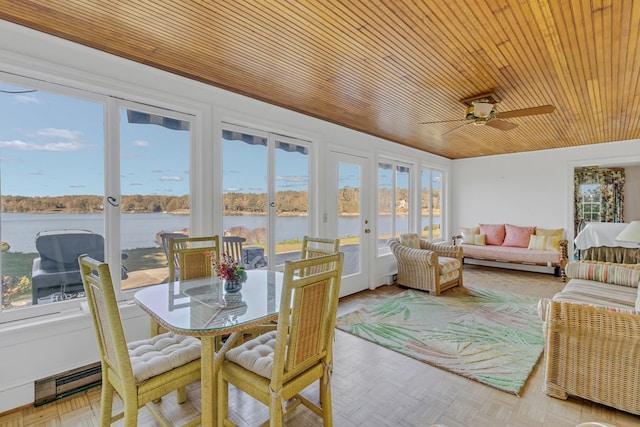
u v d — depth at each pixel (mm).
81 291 2289
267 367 1522
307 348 1540
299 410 1946
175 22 1898
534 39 2066
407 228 5812
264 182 3459
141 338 2451
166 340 1785
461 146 5676
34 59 1998
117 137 2418
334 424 1808
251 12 1791
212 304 1770
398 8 1750
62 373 2090
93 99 2307
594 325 1875
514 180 6332
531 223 6141
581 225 7281
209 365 1544
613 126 4242
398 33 2002
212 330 1436
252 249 3342
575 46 2145
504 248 5887
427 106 3445
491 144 5488
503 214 6480
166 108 2666
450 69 2510
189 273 2398
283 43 2139
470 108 3275
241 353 1661
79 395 2117
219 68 2539
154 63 2461
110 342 1472
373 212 4832
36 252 2115
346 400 2037
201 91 2830
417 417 1868
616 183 7074
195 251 2443
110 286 1343
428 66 2457
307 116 3803
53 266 2176
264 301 1823
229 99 3039
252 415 1917
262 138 3439
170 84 2625
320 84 2855
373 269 4805
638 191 6949
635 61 2348
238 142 3223
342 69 2535
